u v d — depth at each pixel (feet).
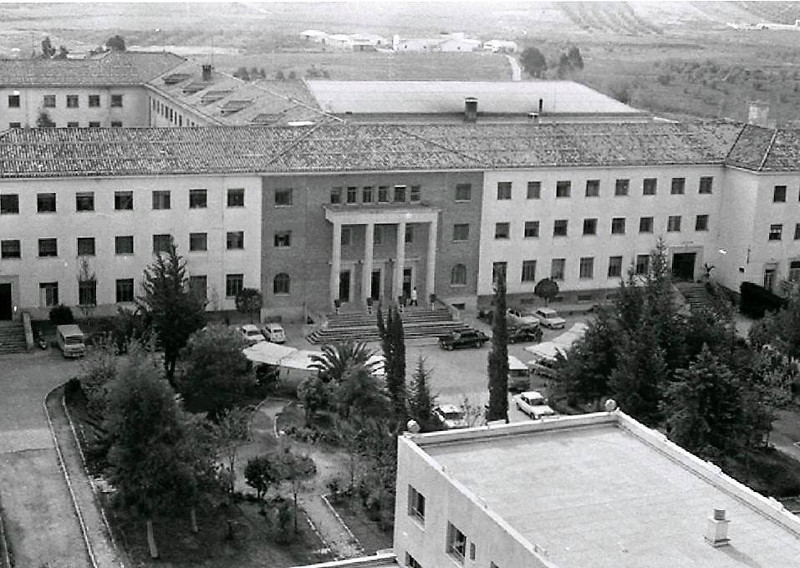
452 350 359.87
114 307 361.71
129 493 231.71
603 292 411.75
